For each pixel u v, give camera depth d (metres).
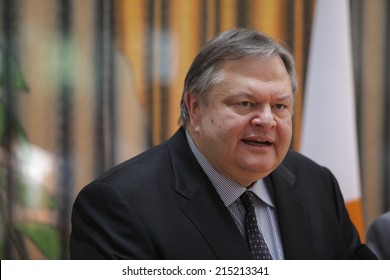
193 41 7.11
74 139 6.82
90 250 3.33
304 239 3.77
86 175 6.85
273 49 3.39
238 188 3.63
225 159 3.44
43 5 6.72
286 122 3.44
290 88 3.45
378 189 7.75
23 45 6.67
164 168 3.65
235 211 3.68
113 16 6.90
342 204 4.26
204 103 3.46
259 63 3.33
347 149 6.80
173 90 7.07
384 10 7.72
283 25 7.37
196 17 7.12
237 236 3.47
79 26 6.81
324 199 4.09
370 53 7.70
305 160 4.33
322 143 6.82
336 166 6.80
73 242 3.50
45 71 6.73
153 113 7.02
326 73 6.84
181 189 3.55
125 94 6.95
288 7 7.38
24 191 6.66
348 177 6.79
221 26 7.21
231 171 3.51
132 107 6.97
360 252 4.09
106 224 3.35
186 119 3.78
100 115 6.88
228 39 3.38
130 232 3.29
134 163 3.69
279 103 3.38
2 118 6.61
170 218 3.43
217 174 3.62
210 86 3.39
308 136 6.87
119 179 3.52
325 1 6.87
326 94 6.84
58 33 6.76
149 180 3.54
